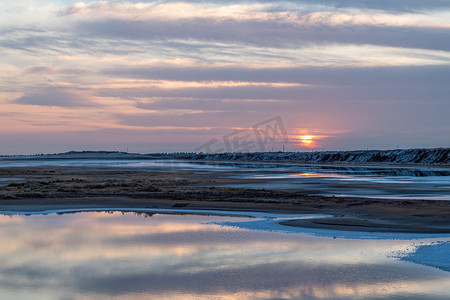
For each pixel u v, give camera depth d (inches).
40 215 1286.9
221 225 1090.1
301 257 775.1
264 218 1199.6
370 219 1136.2
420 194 1800.0
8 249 846.5
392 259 754.8
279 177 2997.0
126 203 1493.6
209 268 714.8
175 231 1013.8
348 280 652.1
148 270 709.9
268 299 584.4
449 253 788.0
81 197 1630.2
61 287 633.6
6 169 4414.4
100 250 834.2
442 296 585.9
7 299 591.2
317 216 1215.6
